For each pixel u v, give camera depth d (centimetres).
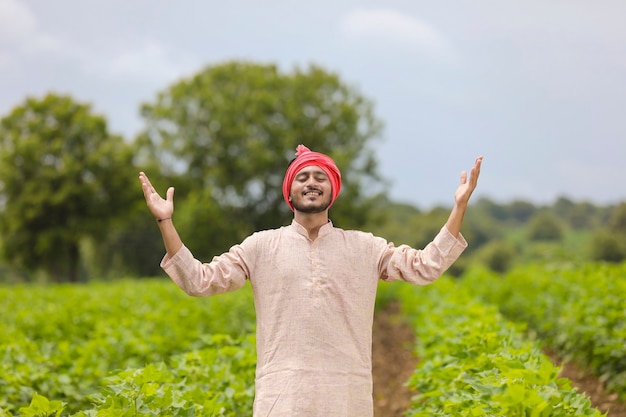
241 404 720
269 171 5588
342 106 5712
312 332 491
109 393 578
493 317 969
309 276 498
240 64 6112
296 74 5938
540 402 487
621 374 973
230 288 506
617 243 3619
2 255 5397
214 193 5556
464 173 500
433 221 6406
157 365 759
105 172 5484
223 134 5566
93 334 1096
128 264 5847
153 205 480
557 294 1460
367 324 506
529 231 6188
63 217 5422
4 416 680
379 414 1016
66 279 6253
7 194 5347
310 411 482
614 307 1089
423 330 1120
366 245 512
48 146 5419
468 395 587
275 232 517
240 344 923
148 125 5891
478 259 4894
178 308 1411
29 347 917
